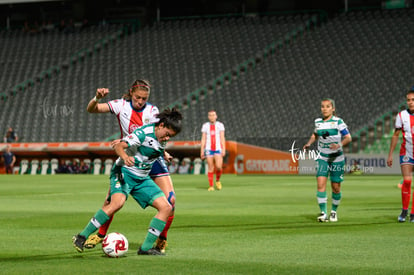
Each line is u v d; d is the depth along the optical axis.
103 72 159.50
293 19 162.88
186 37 165.38
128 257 22.64
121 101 25.42
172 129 22.20
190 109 142.50
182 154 131.75
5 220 36.66
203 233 30.06
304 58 150.12
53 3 181.38
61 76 161.12
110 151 133.12
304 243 26.44
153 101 145.62
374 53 145.88
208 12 176.12
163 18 178.12
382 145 119.06
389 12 158.75
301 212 41.34
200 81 149.38
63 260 21.98
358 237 28.38
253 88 144.75
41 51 170.88
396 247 25.12
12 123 149.38
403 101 129.12
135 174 22.89
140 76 154.62
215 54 157.25
